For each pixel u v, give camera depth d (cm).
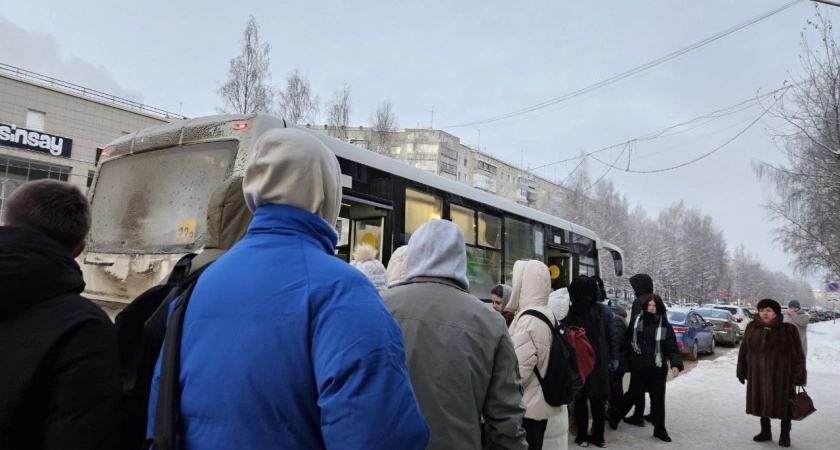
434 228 264
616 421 723
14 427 146
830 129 1420
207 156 492
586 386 604
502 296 600
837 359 1552
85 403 150
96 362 155
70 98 2516
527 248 920
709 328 1789
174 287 181
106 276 520
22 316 154
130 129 2720
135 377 174
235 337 128
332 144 555
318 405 125
